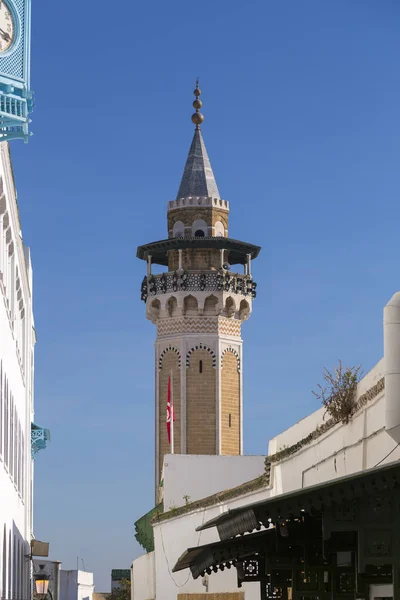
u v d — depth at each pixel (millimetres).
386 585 21734
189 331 114812
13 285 46031
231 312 116125
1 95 32594
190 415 113875
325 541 22266
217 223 117875
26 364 58750
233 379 115750
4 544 40062
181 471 58594
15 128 33594
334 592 23000
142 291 117438
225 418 114438
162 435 115062
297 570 23641
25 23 32969
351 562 22594
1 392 37562
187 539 45281
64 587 105312
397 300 22641
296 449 32438
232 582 39781
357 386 27016
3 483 38375
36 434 76125
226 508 40656
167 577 48125
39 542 62906
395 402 22391
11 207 41531
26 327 58312
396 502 18766
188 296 114375
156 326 117312
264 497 36531
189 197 117562
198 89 123688
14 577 46625
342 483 18219
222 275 114625
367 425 25719
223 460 58906
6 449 41031
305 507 18547
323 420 30094
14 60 32781
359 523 18781
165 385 115688
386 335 22625
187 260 116125
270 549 23891
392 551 18656
